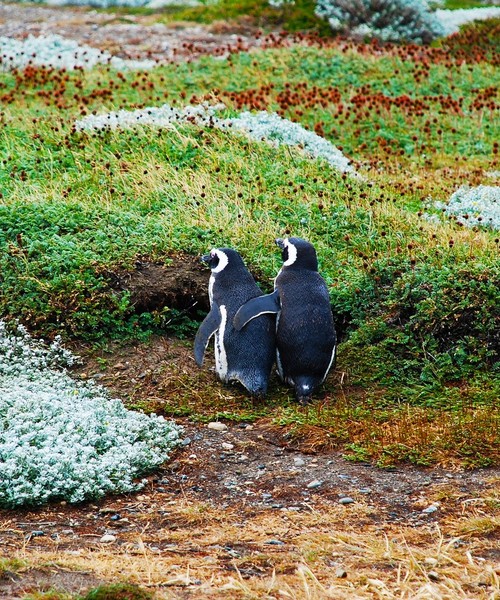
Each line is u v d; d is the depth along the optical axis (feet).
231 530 27.78
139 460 32.01
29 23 119.03
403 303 43.14
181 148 61.11
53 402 34.19
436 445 33.73
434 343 41.50
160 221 50.96
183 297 45.80
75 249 47.03
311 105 78.28
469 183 64.59
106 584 22.67
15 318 43.75
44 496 29.01
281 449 34.63
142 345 43.68
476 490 30.60
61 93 79.20
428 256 46.85
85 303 43.96
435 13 124.26
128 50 101.81
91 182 57.21
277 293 40.22
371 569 24.61
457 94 85.35
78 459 31.19
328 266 48.44
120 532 27.71
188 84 84.23
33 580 22.86
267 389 39.99
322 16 110.22
